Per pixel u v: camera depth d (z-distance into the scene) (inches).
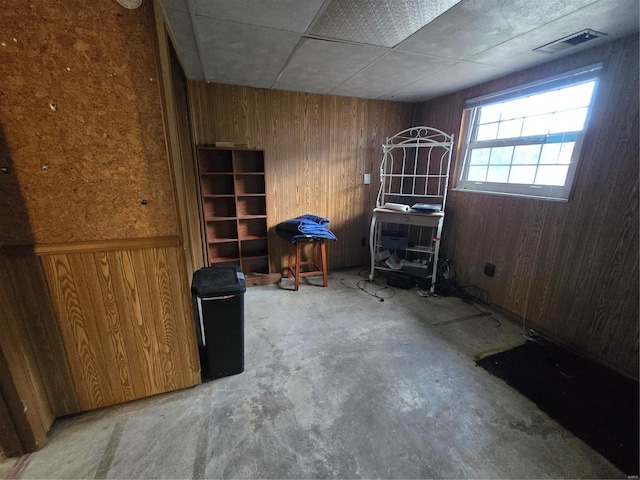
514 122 95.6
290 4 54.0
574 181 76.4
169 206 53.6
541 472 47.6
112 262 52.8
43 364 52.7
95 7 41.3
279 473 47.3
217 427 55.6
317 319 96.8
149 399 62.3
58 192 46.8
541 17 58.0
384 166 131.6
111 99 45.6
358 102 129.6
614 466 48.4
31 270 48.5
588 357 76.4
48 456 49.8
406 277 121.9
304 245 137.8
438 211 114.3
